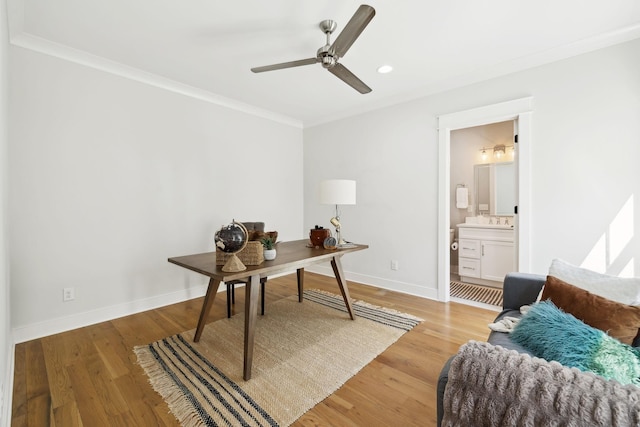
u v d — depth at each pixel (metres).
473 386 0.76
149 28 2.12
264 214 4.09
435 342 2.24
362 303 3.11
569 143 2.40
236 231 1.79
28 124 2.25
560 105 2.44
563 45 2.35
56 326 2.39
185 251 3.24
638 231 2.15
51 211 2.37
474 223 4.54
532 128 2.57
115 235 2.72
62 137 2.41
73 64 2.45
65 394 1.63
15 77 2.18
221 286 3.60
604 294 1.39
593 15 1.98
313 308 2.96
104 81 2.63
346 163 4.06
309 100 3.62
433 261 3.26
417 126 3.35
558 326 1.24
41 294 2.33
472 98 2.92
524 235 2.61
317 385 1.72
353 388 1.70
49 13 1.93
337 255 2.51
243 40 2.28
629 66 2.16
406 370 1.88
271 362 1.96
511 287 1.84
